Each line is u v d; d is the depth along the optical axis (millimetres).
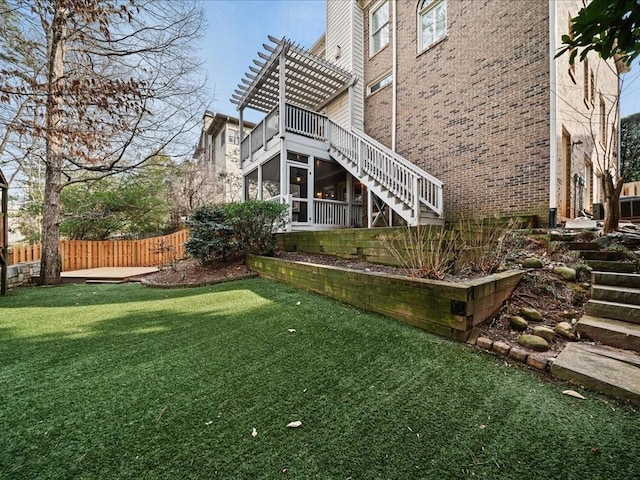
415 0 7727
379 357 2113
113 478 1149
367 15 9445
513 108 5715
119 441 1349
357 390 1716
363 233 4840
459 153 6688
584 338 2223
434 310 2467
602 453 1206
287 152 8234
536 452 1226
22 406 1629
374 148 7344
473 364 1967
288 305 3475
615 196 3674
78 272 7500
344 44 9742
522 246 3795
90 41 5457
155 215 12289
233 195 16312
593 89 7117
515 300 2783
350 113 9234
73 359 2223
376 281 3018
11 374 1994
